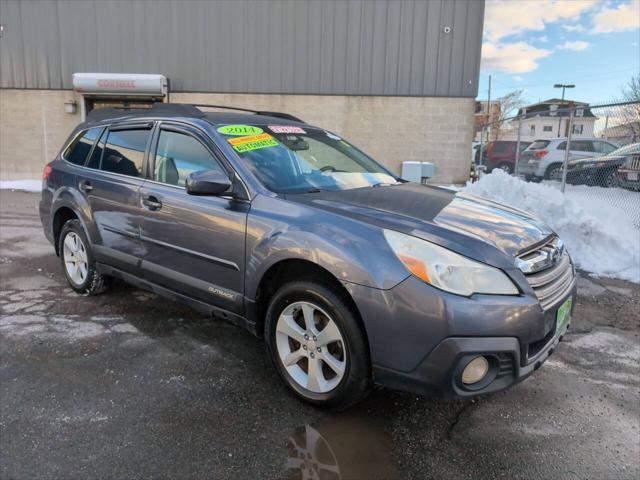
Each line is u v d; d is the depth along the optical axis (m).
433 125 13.41
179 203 3.39
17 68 14.44
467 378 2.37
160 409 2.81
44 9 14.10
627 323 4.32
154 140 3.80
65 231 4.63
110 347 3.58
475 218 2.92
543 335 2.53
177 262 3.46
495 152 20.17
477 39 12.91
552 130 21.11
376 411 2.86
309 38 13.41
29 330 3.84
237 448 2.49
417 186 3.83
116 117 4.36
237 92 13.85
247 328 3.12
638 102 7.59
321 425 2.70
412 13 12.97
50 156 14.80
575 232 6.46
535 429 2.73
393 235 2.54
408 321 2.38
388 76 13.30
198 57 13.84
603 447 2.59
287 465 2.38
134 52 14.01
